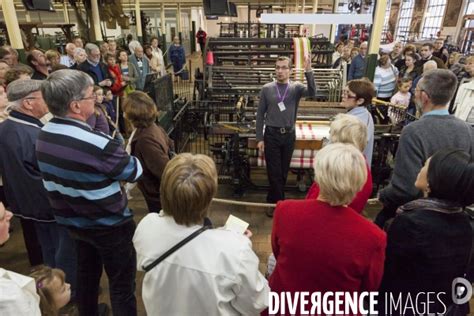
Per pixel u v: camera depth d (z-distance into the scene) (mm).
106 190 1353
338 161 990
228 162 3502
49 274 1236
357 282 1027
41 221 1808
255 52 5949
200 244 908
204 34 13430
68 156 1255
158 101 3576
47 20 13797
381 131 3092
